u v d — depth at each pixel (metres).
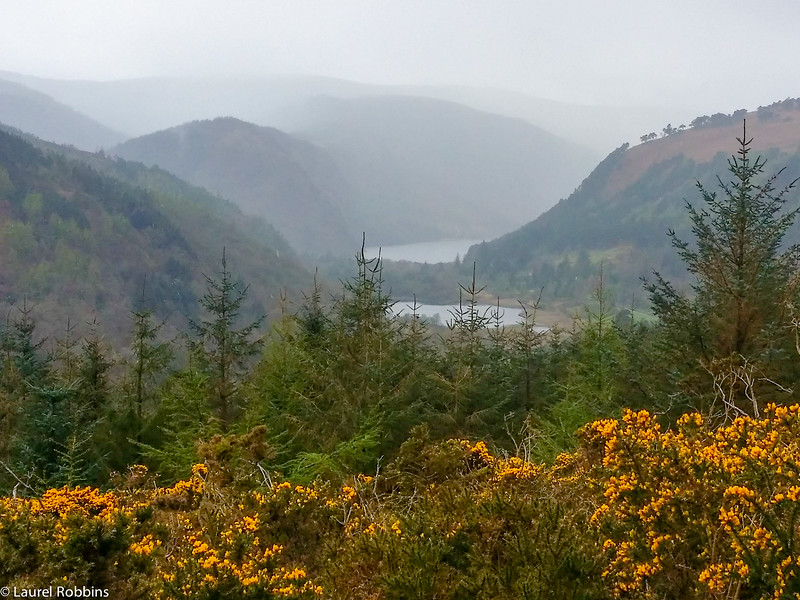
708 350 8.29
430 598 3.56
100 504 5.89
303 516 5.34
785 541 3.12
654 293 8.98
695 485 3.81
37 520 4.64
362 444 9.34
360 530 4.85
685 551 3.68
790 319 7.59
